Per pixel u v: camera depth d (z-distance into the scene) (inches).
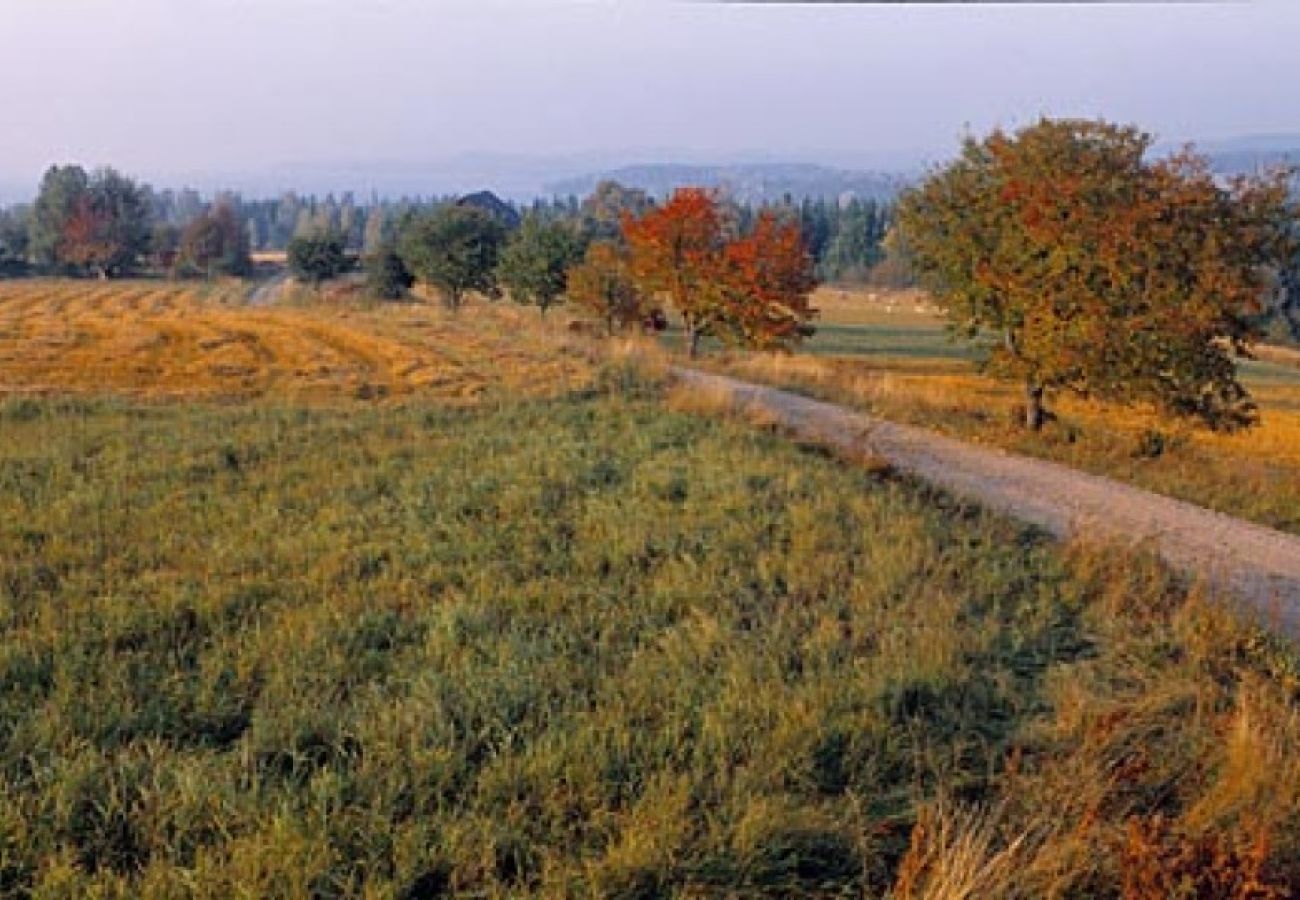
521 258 2452.0
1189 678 291.0
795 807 211.0
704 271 1680.6
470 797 212.5
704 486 513.7
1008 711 270.1
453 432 737.6
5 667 271.4
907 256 944.9
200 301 3378.4
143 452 634.2
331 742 233.5
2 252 5068.9
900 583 362.9
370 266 3484.3
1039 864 187.2
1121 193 789.2
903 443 829.2
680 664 281.4
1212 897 182.7
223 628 308.5
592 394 1003.9
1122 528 536.4
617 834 201.3
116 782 212.2
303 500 494.6
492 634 301.7
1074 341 807.7
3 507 467.2
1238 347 799.7
